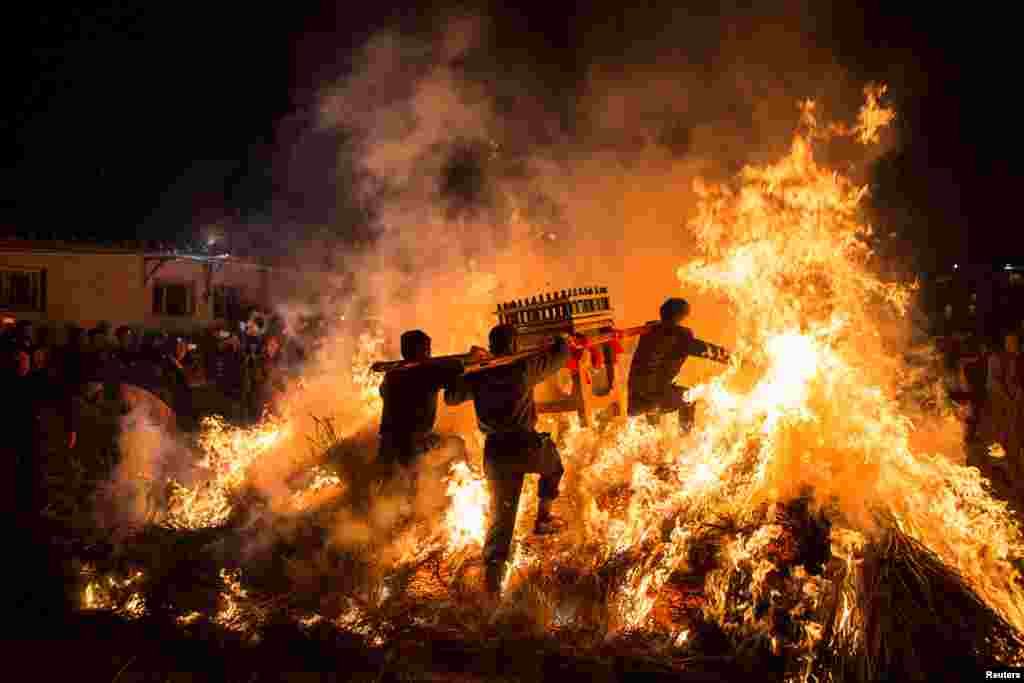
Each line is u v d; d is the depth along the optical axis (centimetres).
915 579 475
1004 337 888
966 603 466
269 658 481
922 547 502
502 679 446
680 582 518
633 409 734
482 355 616
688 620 491
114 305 1892
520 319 745
